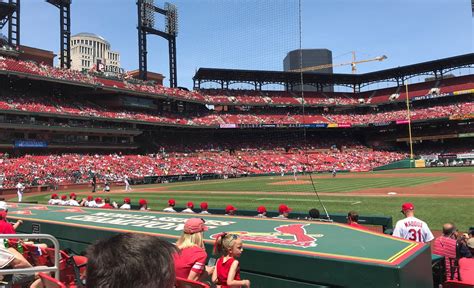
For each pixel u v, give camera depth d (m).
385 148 82.12
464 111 72.12
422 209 18.28
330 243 4.95
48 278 3.96
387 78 86.06
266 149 77.62
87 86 59.06
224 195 29.94
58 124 55.47
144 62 76.44
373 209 18.66
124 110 67.62
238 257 4.82
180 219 8.10
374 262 3.97
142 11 75.31
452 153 72.19
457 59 74.75
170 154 67.75
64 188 44.97
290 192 30.33
